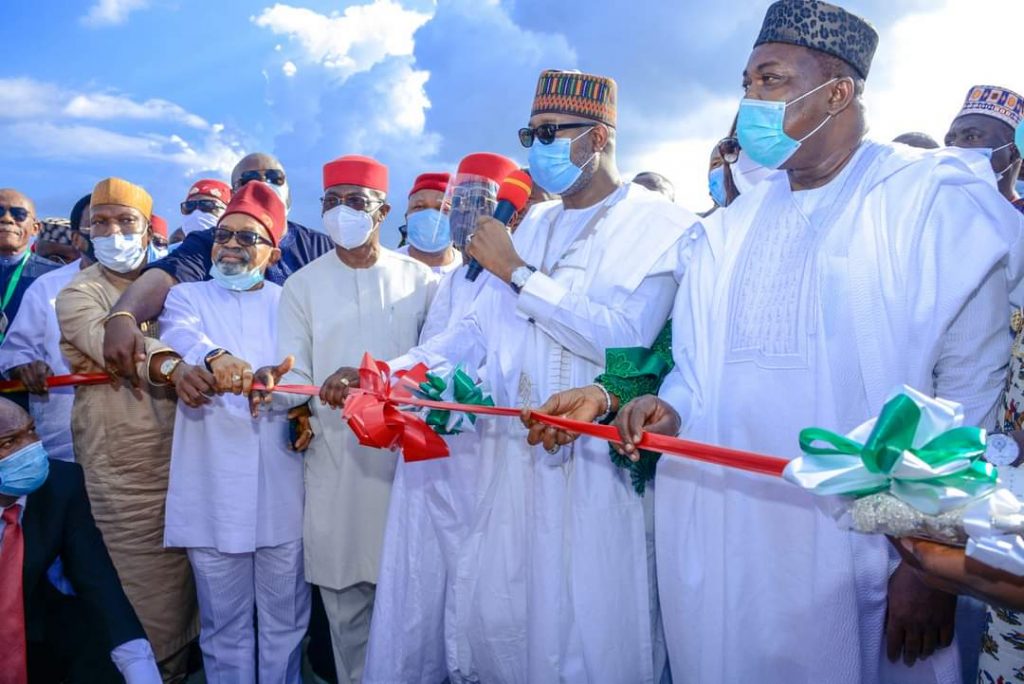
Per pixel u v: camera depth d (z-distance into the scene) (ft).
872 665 6.13
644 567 7.89
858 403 5.98
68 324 10.19
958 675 6.23
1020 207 10.00
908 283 5.93
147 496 10.28
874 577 5.96
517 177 8.71
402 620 9.39
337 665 10.44
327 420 9.94
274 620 10.36
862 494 4.09
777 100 6.27
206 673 10.25
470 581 8.70
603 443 7.72
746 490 6.43
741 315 6.61
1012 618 5.55
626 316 7.73
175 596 10.54
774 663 6.33
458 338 9.27
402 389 8.27
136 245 10.57
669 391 6.86
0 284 14.20
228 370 8.76
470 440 9.21
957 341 6.00
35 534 7.69
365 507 10.08
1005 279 6.10
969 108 10.37
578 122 8.23
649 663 7.89
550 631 7.76
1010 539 3.61
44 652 8.17
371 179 10.20
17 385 11.17
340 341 10.19
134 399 10.21
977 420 5.94
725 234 6.98
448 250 13.17
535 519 7.93
